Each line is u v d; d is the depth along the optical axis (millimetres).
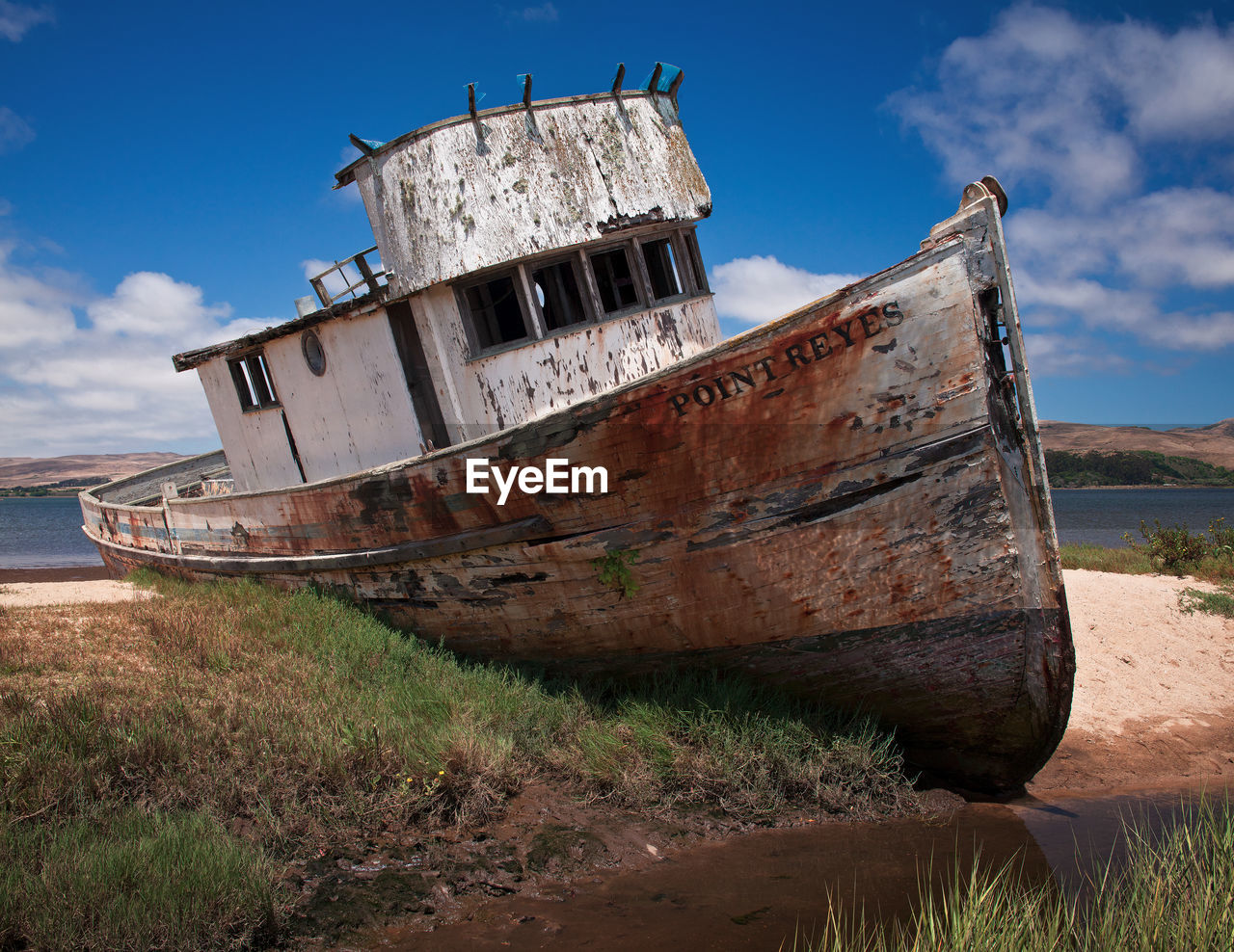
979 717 5328
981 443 4820
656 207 6961
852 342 4852
